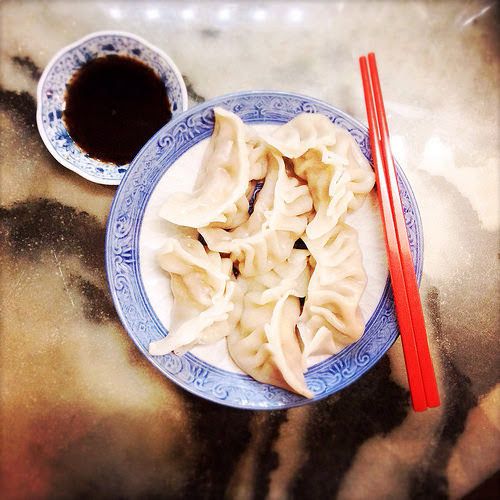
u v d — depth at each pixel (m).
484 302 0.41
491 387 0.40
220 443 0.39
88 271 0.39
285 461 0.39
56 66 0.37
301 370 0.37
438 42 0.43
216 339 0.37
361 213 0.39
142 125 0.39
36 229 0.39
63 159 0.38
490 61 0.43
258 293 0.39
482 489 0.39
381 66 0.42
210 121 0.38
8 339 0.38
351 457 0.39
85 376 0.38
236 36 0.41
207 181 0.38
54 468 0.38
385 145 0.38
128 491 0.38
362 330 0.37
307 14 0.42
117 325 0.39
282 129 0.39
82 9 0.41
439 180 0.42
